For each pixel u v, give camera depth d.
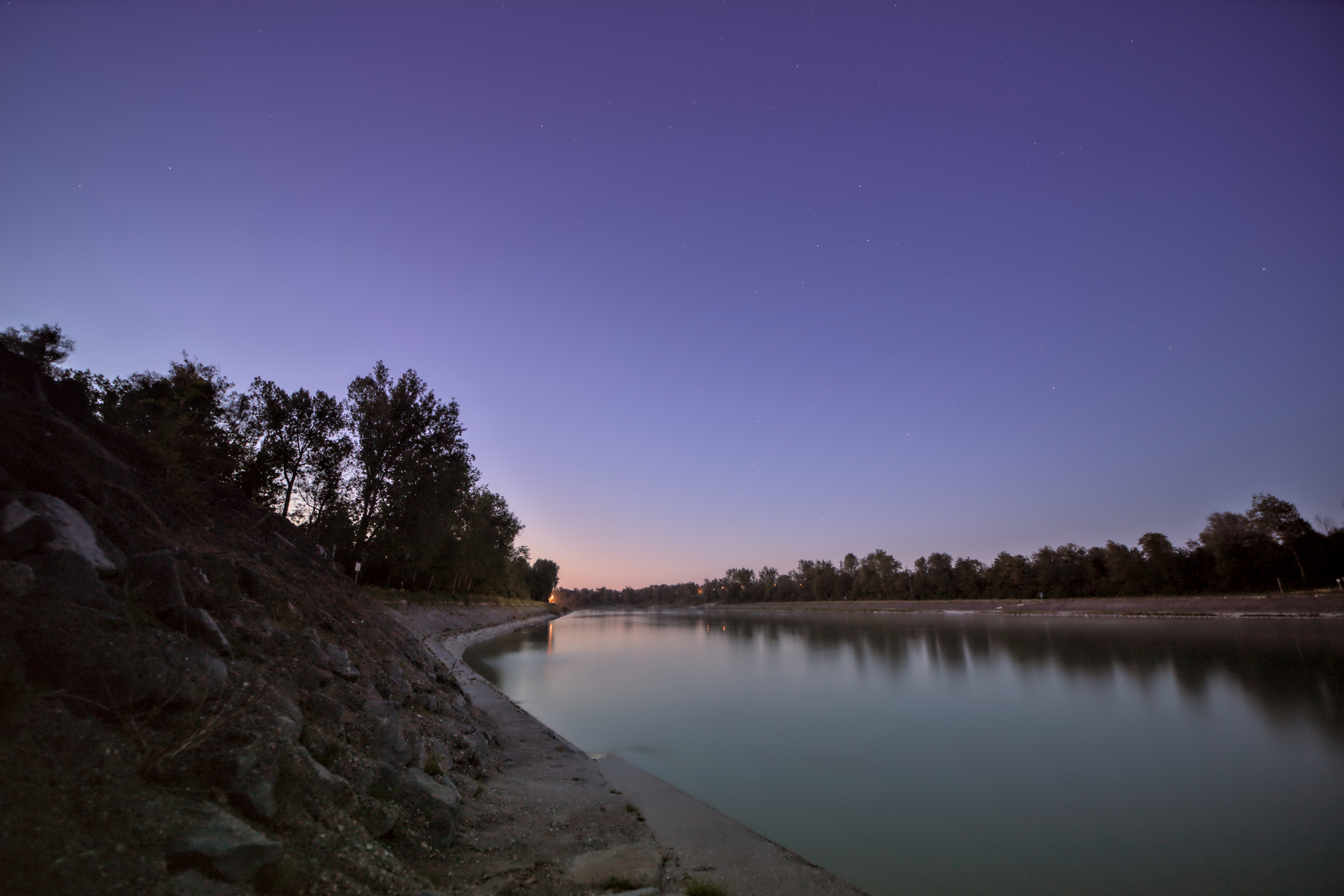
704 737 23.94
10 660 6.14
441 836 9.32
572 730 24.98
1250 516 88.69
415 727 13.57
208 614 10.03
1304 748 20.94
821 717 27.83
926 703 31.14
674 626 112.19
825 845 13.54
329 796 7.86
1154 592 99.12
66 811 5.10
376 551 48.50
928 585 147.50
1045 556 120.25
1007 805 16.42
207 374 24.70
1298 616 67.00
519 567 126.56
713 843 12.44
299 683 10.55
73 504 10.18
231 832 5.82
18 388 11.65
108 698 6.77
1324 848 13.40
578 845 10.88
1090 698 31.09
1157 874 12.39
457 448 54.22
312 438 43.41
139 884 4.82
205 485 17.03
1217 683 33.12
